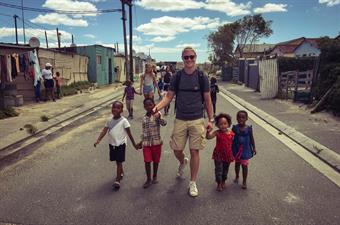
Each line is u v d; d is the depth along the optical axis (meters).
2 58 12.97
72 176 5.46
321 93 12.22
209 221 3.86
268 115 10.96
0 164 6.17
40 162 6.28
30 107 13.62
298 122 9.55
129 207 4.24
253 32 44.25
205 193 4.68
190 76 4.62
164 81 14.48
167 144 7.55
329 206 4.22
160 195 4.63
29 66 15.08
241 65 30.17
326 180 5.15
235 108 13.61
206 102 4.71
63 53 21.09
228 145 4.65
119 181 4.96
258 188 4.85
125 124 4.97
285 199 4.45
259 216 3.97
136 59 48.78
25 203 4.38
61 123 10.55
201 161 6.26
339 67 11.65
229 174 5.47
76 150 7.16
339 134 7.89
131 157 6.55
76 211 4.13
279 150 6.94
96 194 4.67
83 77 25.78
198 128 4.63
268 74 16.64
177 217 3.96
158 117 4.93
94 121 10.90
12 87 13.82
